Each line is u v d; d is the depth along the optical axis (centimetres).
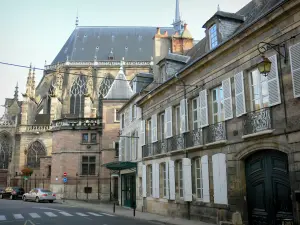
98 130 3681
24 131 4588
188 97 1733
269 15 1136
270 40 1166
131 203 2597
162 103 2052
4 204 2764
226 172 1368
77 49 5759
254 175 1259
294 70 1040
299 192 991
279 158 1141
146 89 2417
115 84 3616
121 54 5722
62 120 3762
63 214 1931
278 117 1104
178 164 1817
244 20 1559
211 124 1494
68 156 3659
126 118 2878
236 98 1323
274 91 1120
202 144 1556
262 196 1212
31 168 4425
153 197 2086
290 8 1059
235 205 1305
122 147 2964
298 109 1024
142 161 2317
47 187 4128
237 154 1312
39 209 2273
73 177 3606
